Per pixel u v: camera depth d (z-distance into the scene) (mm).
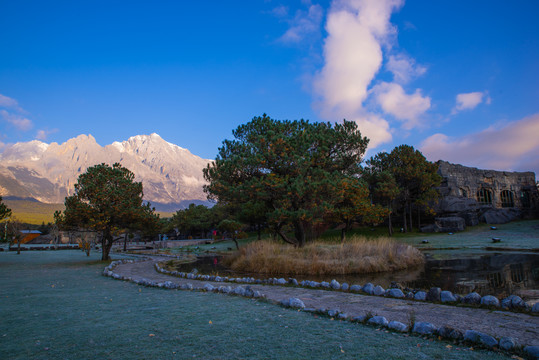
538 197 59938
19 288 9594
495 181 58906
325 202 20156
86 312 5848
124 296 7773
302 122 23688
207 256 31047
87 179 22984
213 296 7445
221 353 3479
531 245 24688
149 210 25203
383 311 5590
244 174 22250
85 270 16266
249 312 5582
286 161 20375
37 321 5180
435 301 6496
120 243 63750
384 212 35312
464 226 45094
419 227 47312
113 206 22234
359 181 28172
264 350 3561
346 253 16984
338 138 23406
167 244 57625
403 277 12719
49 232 82500
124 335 4262
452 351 3484
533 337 3969
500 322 4750
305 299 6910
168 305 6395
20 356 3506
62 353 3584
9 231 52156
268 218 20359
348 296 7262
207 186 23250
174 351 3570
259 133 23344
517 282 10445
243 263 18094
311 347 3645
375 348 3596
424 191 46562
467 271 13531
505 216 50562
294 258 16844
